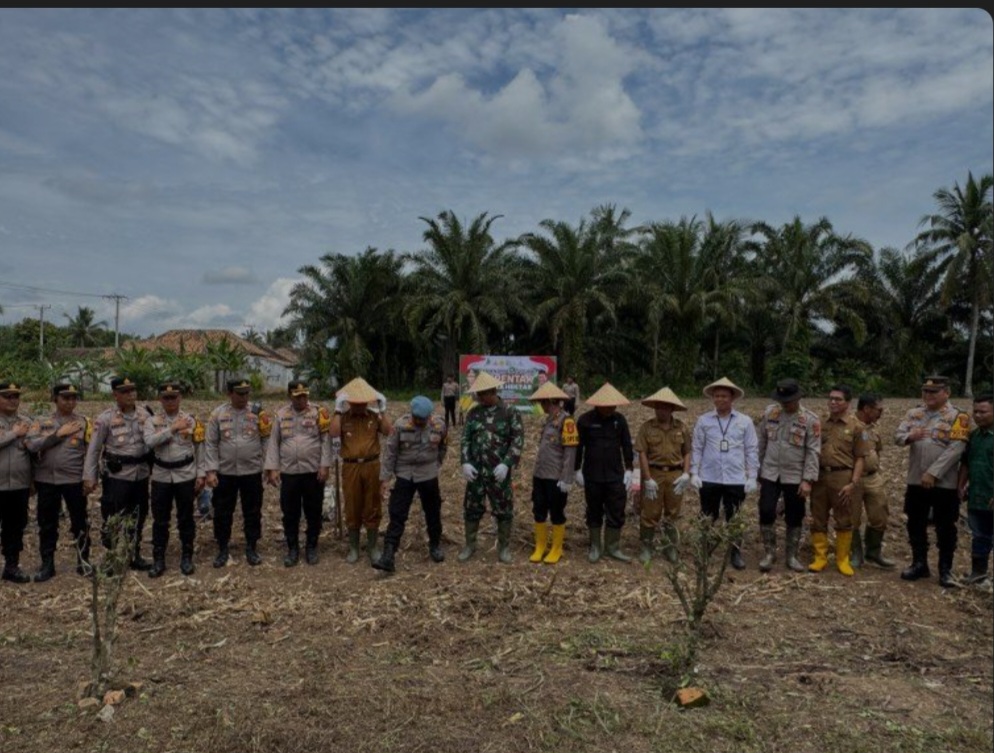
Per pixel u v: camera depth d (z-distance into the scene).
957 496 6.32
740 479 6.75
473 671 4.47
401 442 6.77
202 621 5.27
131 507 6.46
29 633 5.03
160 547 6.50
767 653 4.85
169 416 6.58
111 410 6.54
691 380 33.31
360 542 7.51
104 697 3.99
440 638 4.99
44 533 6.34
